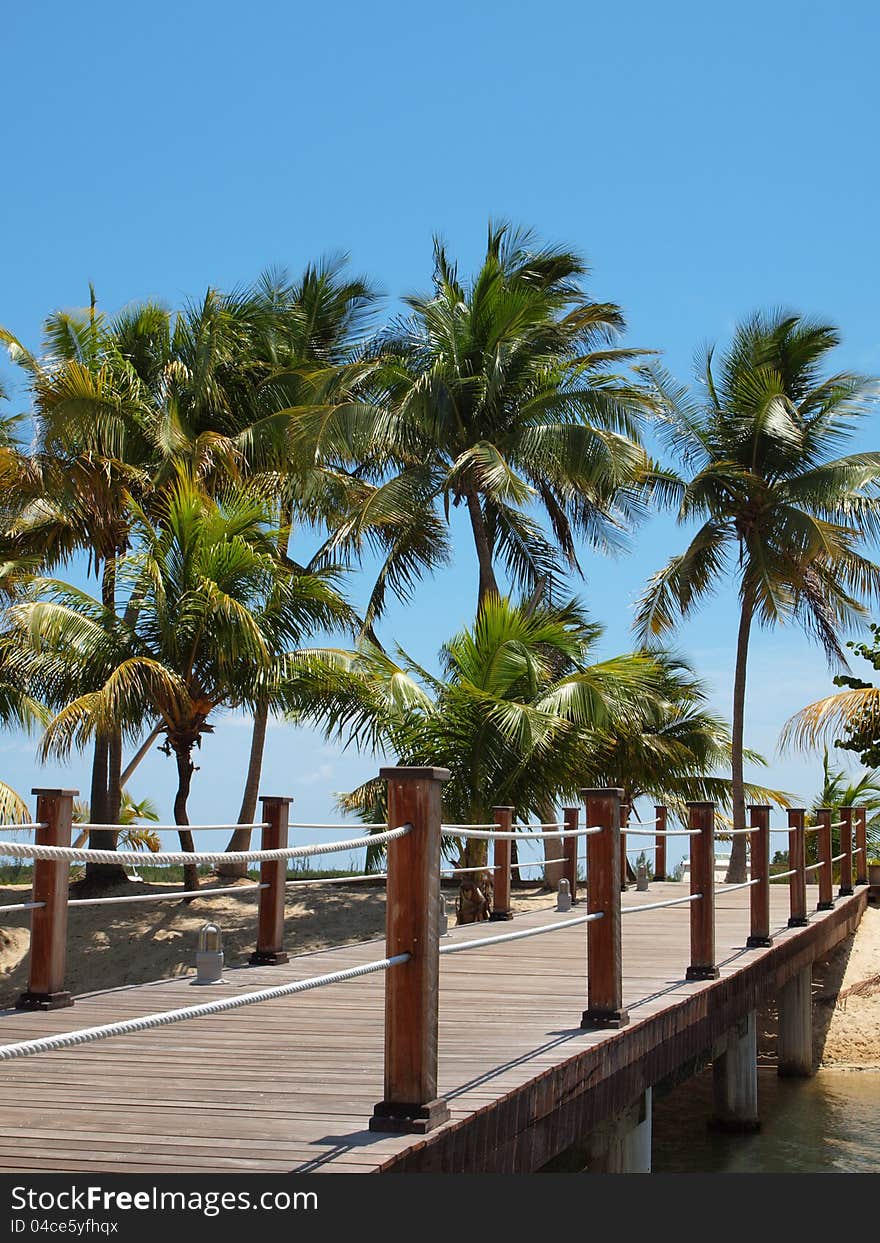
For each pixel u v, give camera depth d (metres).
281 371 23.17
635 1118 8.24
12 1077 5.66
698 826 9.41
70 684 18.23
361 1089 5.38
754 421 23.28
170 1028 7.10
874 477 22.75
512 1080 5.43
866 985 17.47
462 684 15.36
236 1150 4.38
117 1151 4.38
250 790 22.50
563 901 15.27
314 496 22.59
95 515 20.58
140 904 19.66
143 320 23.39
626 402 22.06
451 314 22.61
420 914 4.72
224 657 17.73
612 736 19.70
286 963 9.84
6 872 24.34
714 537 24.08
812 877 24.95
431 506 23.83
